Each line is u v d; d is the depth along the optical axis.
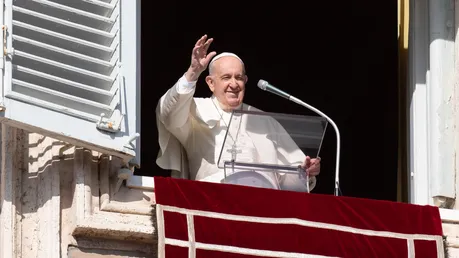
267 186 27.97
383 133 38.00
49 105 26.45
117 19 27.50
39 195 26.80
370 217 27.78
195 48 28.73
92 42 27.27
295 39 38.69
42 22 27.02
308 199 27.61
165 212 26.81
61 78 26.80
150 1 38.34
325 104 38.50
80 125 26.64
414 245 27.78
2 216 26.50
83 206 26.64
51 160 27.03
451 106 29.58
